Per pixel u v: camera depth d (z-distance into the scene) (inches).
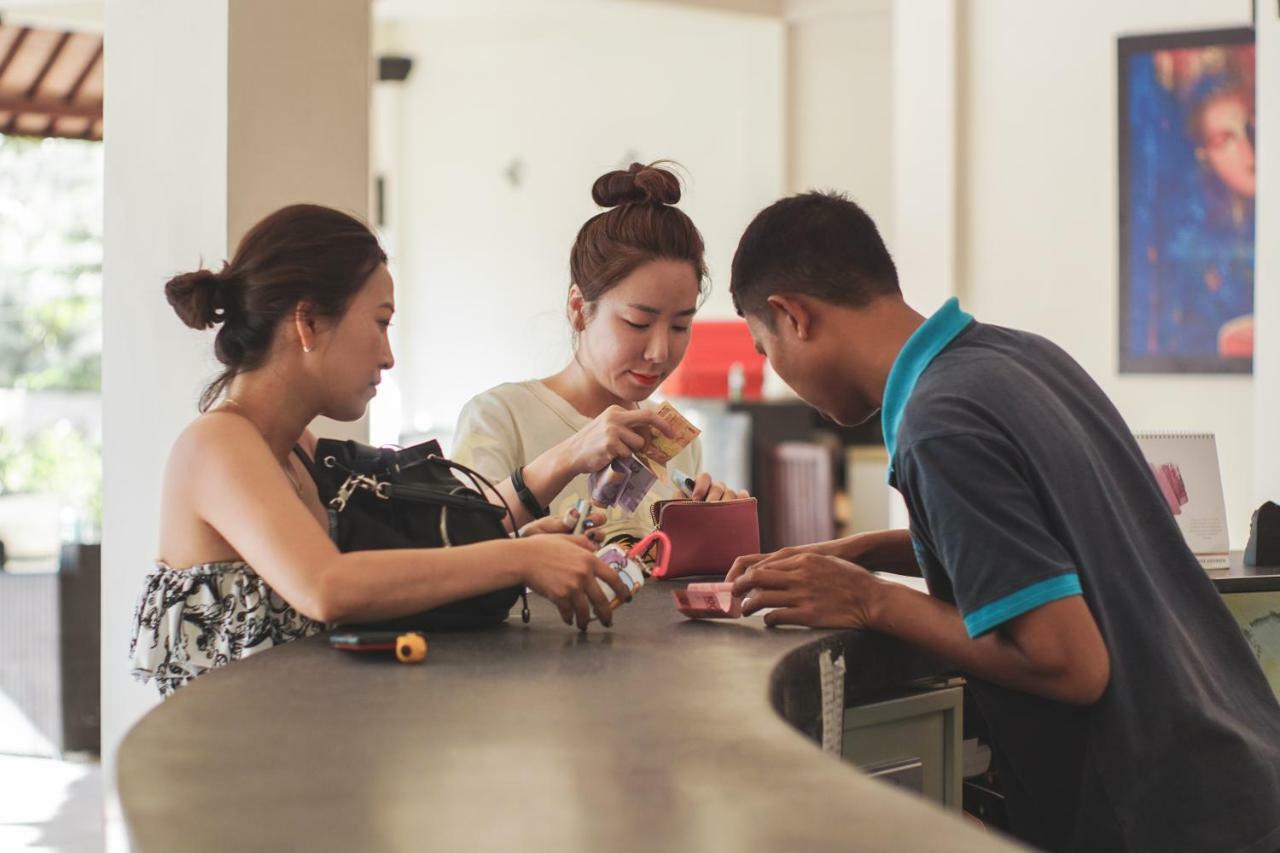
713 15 370.0
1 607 228.2
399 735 50.9
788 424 371.9
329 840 38.8
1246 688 78.0
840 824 39.6
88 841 182.2
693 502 94.0
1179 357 237.6
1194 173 235.9
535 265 432.8
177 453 76.6
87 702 228.4
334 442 81.4
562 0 350.9
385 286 81.3
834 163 382.9
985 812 101.2
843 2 374.6
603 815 40.8
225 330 79.5
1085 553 70.0
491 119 437.4
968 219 252.4
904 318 78.8
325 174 140.5
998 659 69.8
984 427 69.2
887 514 362.9
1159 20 236.7
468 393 445.7
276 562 71.1
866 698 79.4
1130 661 71.0
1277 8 153.6
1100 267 242.7
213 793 43.5
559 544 74.2
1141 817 70.7
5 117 351.6
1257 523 114.9
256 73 134.3
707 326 404.2
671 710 54.8
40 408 470.3
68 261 519.5
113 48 139.9
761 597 75.2
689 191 403.5
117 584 139.9
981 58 250.2
